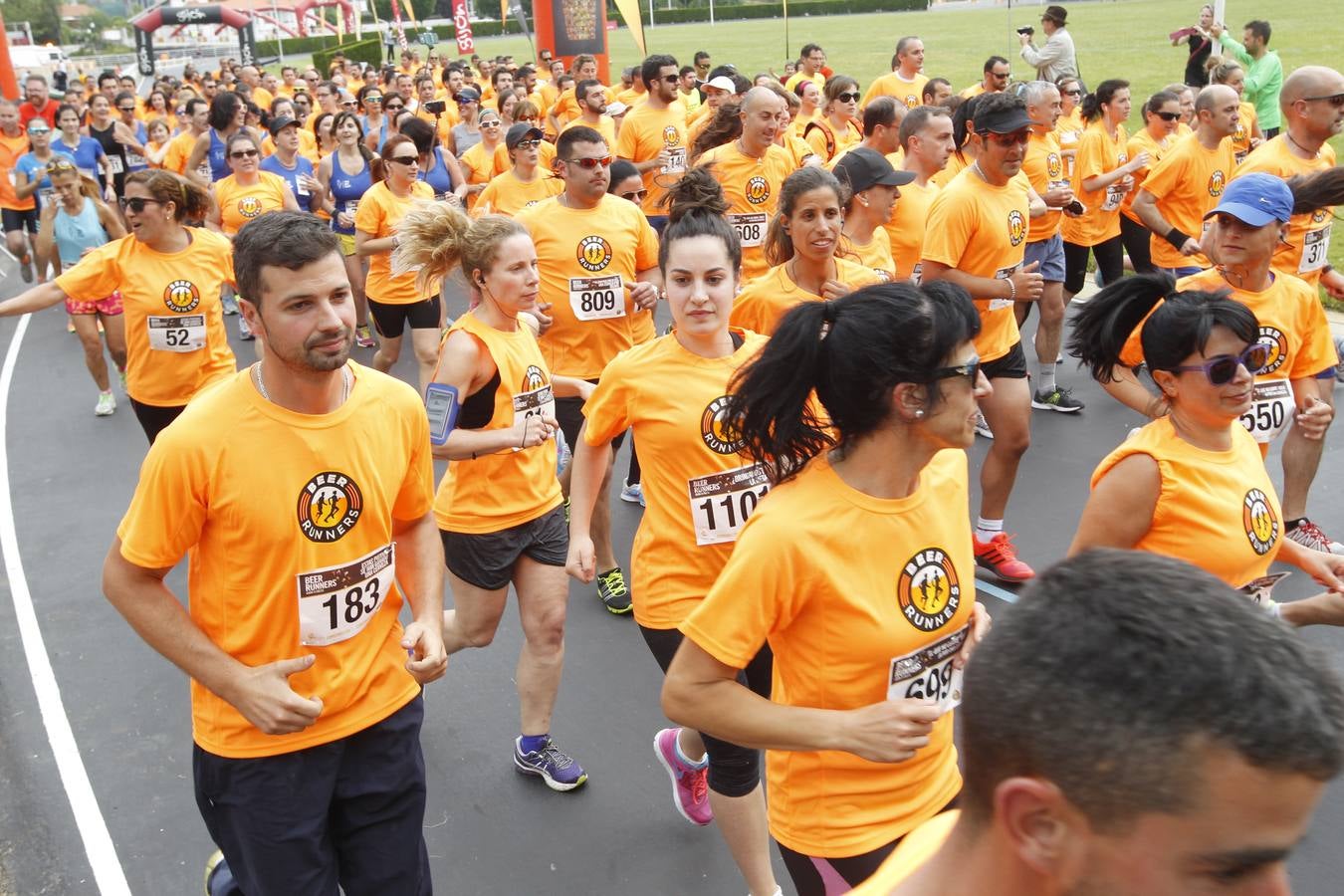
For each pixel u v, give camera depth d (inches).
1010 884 41.1
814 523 90.7
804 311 89.7
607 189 267.0
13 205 549.0
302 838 111.0
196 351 249.1
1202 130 313.7
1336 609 121.6
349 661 113.3
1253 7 1441.9
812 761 96.6
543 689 169.8
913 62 533.3
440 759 179.8
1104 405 329.4
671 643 141.3
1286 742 35.7
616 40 2245.3
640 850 156.5
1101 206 367.2
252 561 107.4
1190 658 37.2
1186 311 114.7
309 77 1025.5
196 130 566.3
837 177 220.8
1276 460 283.9
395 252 173.8
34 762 185.5
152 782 178.2
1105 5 1851.6
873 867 96.1
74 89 963.3
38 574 257.3
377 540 113.7
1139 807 36.7
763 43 1881.2
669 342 142.5
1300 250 234.1
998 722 39.5
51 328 494.9
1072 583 41.7
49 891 153.8
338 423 109.5
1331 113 246.1
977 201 219.9
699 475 138.1
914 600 93.6
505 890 149.9
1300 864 144.6
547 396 173.9
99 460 329.4
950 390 86.8
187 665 106.0
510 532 165.5
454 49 2426.2
